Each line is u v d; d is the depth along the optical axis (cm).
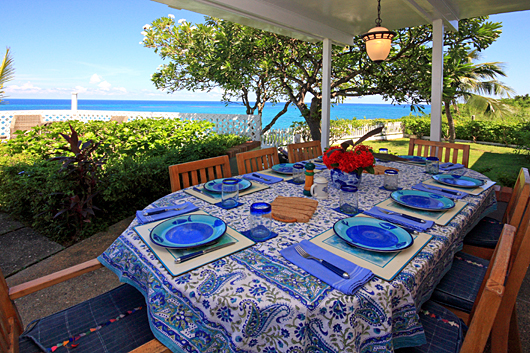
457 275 146
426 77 534
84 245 269
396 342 88
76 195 271
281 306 76
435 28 368
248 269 91
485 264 156
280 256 99
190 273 89
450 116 724
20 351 98
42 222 290
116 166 316
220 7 312
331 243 108
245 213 140
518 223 146
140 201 339
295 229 121
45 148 428
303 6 356
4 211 338
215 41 596
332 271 88
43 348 98
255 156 243
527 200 143
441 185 191
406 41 593
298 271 90
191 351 82
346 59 637
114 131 485
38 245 268
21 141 452
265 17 343
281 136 802
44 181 292
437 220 131
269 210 110
